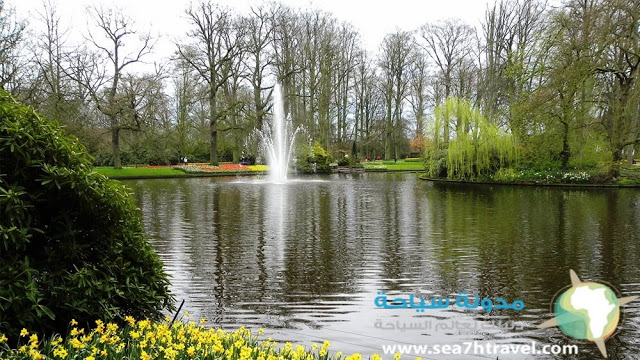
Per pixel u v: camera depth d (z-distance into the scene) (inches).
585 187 835.4
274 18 1375.5
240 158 1620.3
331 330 165.9
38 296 118.3
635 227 378.6
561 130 897.5
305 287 215.8
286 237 336.8
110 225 140.4
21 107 128.3
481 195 680.4
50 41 1090.1
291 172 1357.0
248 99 1323.8
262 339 156.4
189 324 148.9
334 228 376.5
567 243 313.6
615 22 807.1
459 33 1523.1
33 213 126.2
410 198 630.5
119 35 1129.4
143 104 1134.4
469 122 962.7
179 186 848.9
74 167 130.4
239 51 1266.0
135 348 109.3
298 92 1593.3
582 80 836.6
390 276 233.8
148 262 150.8
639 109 956.6
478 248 298.8
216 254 281.6
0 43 779.4
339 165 1567.4
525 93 966.4
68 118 994.7
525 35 1247.5
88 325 123.8
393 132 1996.8
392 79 1756.9
